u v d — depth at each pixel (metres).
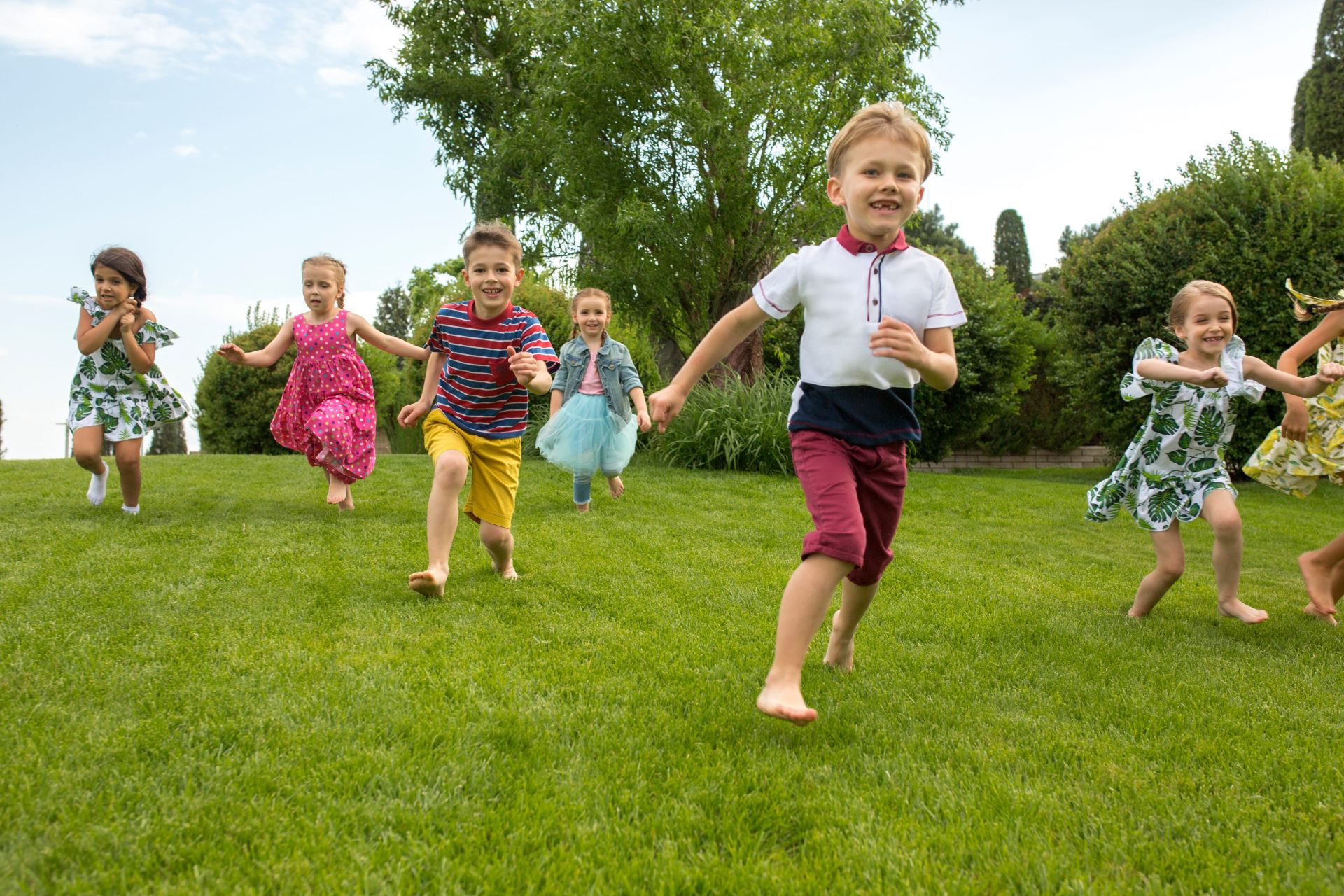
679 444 9.63
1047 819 1.76
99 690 2.26
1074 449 16.95
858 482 2.37
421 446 14.36
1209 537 6.60
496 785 1.84
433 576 3.26
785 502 6.97
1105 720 2.38
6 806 1.65
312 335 5.29
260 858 1.52
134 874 1.46
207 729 2.04
